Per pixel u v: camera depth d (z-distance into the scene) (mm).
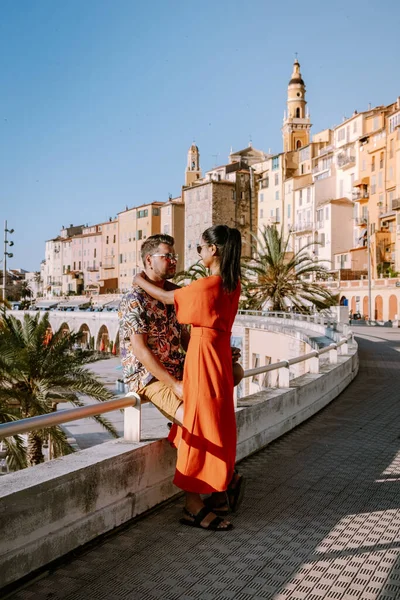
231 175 95812
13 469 18312
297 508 4641
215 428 3904
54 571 3439
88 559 3602
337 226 79688
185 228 98562
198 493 4062
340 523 4309
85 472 3770
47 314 21000
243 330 42625
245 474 5664
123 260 120000
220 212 93250
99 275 131250
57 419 3527
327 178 84812
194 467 3930
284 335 33312
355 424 8320
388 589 3303
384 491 5117
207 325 3949
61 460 3930
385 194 72875
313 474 5660
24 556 3314
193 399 3938
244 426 6328
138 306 4098
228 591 3246
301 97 112438
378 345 28469
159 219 110875
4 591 3189
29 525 3352
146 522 4215
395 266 66438
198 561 3605
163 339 4219
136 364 4246
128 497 4195
